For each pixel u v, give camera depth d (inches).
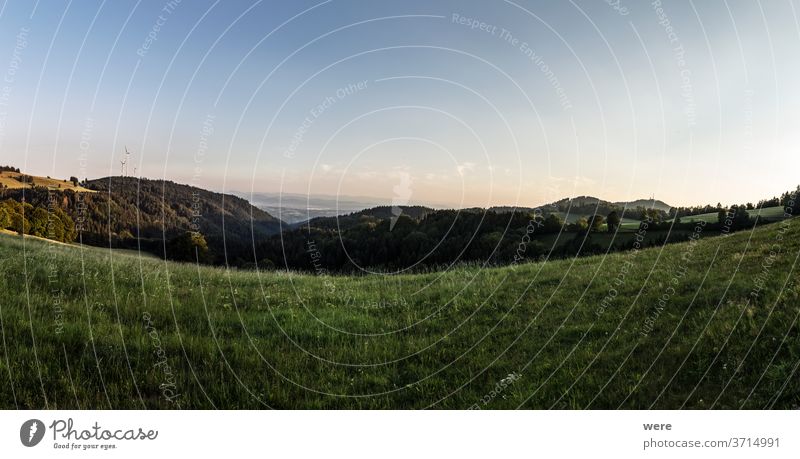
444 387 301.9
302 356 328.5
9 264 407.5
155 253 740.7
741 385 281.7
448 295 468.8
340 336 366.6
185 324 352.8
